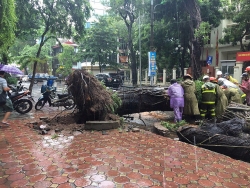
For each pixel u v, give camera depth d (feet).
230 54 85.61
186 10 55.47
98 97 20.84
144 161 13.03
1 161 12.83
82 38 53.88
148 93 26.37
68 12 47.60
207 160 13.48
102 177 10.94
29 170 11.67
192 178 11.12
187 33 64.75
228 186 10.45
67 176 11.00
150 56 47.50
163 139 17.56
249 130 17.94
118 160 13.08
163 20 67.31
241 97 25.62
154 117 31.48
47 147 15.24
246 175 11.62
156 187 10.12
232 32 66.44
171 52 77.25
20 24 47.55
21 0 43.32
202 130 17.93
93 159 13.16
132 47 80.64
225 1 67.87
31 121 23.81
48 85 36.24
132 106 26.55
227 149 16.03
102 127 19.88
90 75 21.66
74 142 16.33
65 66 110.63
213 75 66.39
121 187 10.03
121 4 72.84
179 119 23.89
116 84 66.54
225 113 21.90
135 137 17.85
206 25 49.39
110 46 92.17
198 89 25.57
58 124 21.52
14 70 41.04
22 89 41.98
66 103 31.32
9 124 22.06
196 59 52.47
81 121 22.15
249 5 59.16
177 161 13.21
